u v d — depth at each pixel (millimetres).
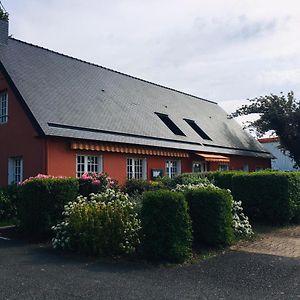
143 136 19672
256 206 13648
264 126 30641
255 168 30703
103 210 9219
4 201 14031
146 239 8500
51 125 15836
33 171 16000
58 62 21688
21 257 8664
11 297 5777
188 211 9531
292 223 13508
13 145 17188
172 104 27484
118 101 21875
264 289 6254
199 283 6613
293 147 30797
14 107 17344
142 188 16875
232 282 6672
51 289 6191
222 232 9547
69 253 9078
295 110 30141
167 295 5922
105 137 17438
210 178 15594
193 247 9391
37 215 10812
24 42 20938
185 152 22359
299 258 8516
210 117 31234
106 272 7355
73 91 19609
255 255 8820
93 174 15469
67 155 16344
